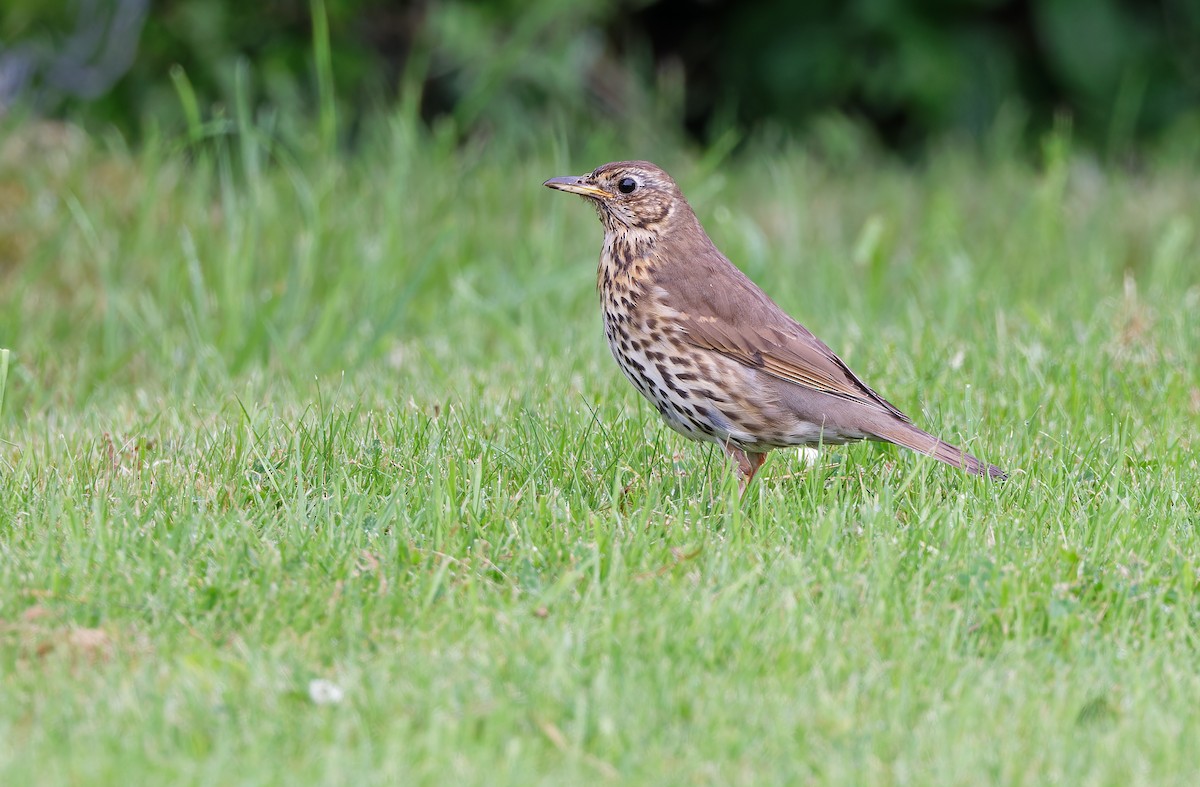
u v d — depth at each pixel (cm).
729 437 1057
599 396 1208
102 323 1594
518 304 1573
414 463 1026
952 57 2369
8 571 848
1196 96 2383
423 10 2283
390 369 1412
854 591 845
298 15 2191
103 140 2012
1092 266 1748
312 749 691
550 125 2261
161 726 698
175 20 2161
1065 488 998
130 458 1061
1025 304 1459
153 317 1534
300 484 945
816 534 902
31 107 2067
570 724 716
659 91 2425
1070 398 1173
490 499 970
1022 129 2356
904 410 1191
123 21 2173
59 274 1681
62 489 975
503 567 885
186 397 1280
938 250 1848
